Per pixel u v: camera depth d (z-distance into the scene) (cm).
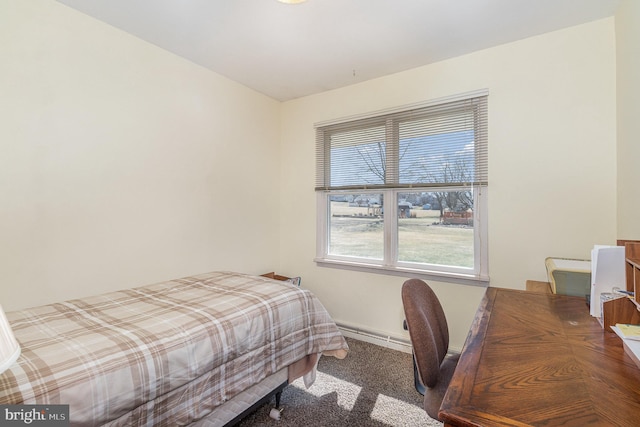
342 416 175
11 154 155
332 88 293
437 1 169
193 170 244
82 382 91
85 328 121
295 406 184
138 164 209
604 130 185
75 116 178
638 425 59
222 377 131
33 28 162
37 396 83
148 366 106
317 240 308
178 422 114
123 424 98
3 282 154
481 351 93
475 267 228
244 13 181
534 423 61
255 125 300
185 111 238
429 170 245
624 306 103
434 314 145
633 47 154
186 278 205
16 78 157
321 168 305
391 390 200
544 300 142
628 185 161
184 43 215
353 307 285
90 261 185
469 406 67
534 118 204
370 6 173
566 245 196
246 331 141
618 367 82
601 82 185
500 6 173
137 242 208
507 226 214
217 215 264
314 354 179
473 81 225
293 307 169
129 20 188
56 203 171
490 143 219
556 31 197
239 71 258
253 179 299
